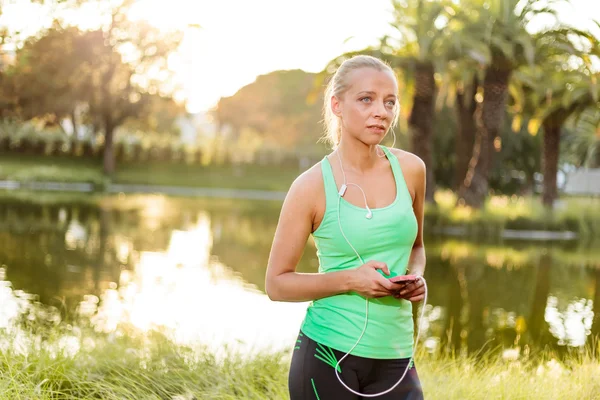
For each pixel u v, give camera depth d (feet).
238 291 29.66
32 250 39.45
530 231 71.51
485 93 75.31
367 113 6.21
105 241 46.21
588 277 39.58
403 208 6.35
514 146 124.26
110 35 131.03
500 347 21.53
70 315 22.63
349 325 6.22
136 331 18.60
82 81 128.06
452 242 58.85
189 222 64.95
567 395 12.32
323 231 6.31
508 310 28.48
